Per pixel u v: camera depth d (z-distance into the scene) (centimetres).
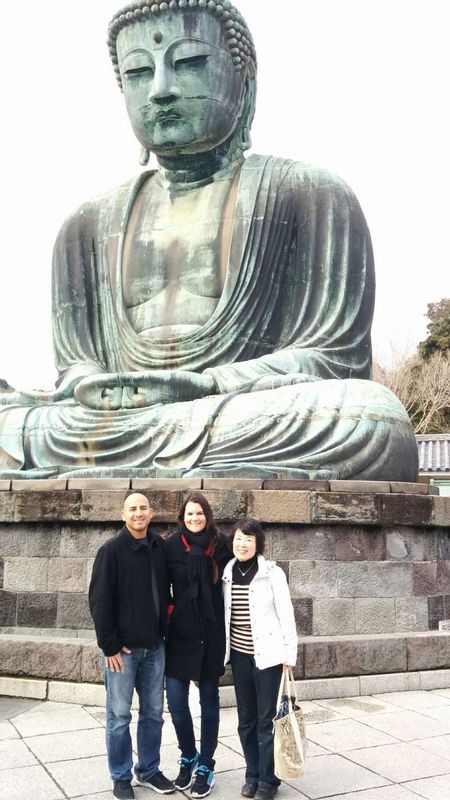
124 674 472
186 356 1126
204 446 936
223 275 1166
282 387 981
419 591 853
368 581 821
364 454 927
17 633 797
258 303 1154
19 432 1041
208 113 1201
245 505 789
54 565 805
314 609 793
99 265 1266
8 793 475
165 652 494
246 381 1030
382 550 834
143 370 1152
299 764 445
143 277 1205
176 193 1265
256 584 486
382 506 829
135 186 1285
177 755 554
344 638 757
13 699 707
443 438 2895
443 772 521
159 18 1193
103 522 796
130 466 955
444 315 4809
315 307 1159
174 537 508
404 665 766
